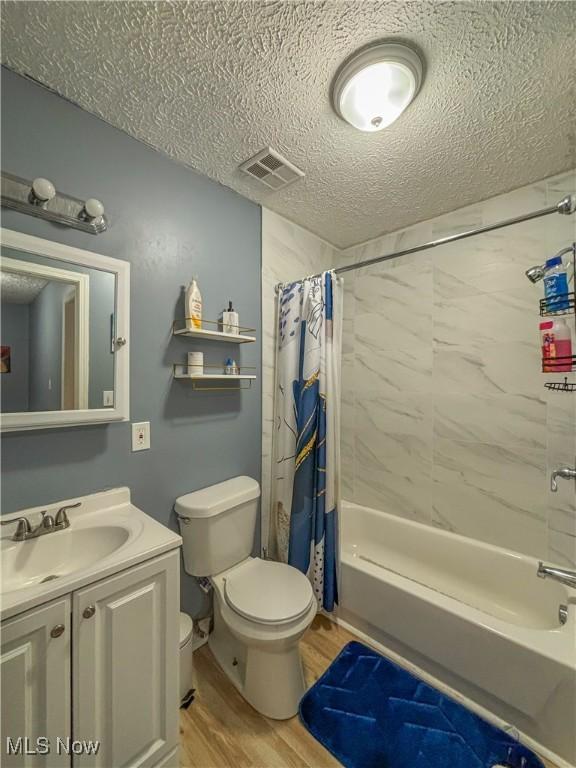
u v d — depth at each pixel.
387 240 2.22
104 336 1.24
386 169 1.55
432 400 2.00
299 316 1.87
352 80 1.05
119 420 1.28
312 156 1.46
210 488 1.60
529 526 1.66
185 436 1.53
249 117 1.25
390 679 1.38
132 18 0.91
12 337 1.04
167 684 1.00
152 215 1.41
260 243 1.89
